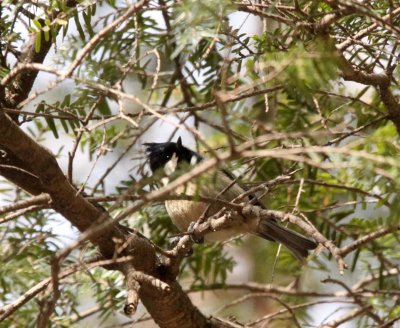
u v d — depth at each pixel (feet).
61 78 19.62
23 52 27.73
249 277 43.60
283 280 40.91
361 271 37.70
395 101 25.39
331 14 21.34
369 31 23.30
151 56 33.58
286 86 18.40
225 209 25.25
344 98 28.68
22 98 26.84
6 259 27.63
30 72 26.86
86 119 23.38
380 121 28.07
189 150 33.19
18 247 29.12
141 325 42.42
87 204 23.35
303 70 16.83
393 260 36.63
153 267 25.46
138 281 21.90
